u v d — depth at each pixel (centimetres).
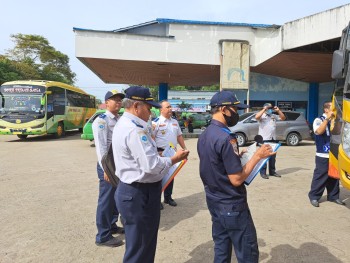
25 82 1755
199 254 382
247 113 1520
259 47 1742
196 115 2861
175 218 504
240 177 247
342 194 645
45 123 1747
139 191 266
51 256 378
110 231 410
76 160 1062
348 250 387
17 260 368
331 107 532
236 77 1745
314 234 435
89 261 367
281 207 552
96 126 388
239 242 258
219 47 1750
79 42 1647
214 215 271
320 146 554
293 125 1509
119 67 1975
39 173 847
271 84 2038
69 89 2123
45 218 502
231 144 249
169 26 1725
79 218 502
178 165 328
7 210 539
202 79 2508
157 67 1928
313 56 1501
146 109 268
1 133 1691
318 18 1223
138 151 255
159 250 393
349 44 491
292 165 970
